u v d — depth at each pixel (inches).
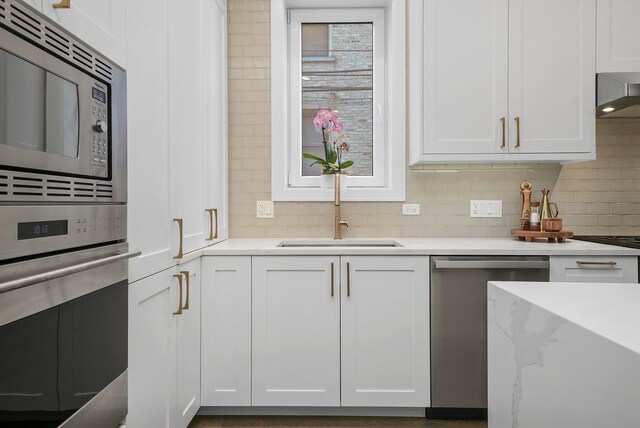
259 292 80.3
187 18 71.3
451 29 88.9
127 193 48.8
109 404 43.5
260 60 102.3
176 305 66.1
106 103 43.2
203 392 80.1
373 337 80.0
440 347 79.7
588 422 28.9
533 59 88.2
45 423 33.1
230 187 103.2
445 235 102.3
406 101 102.3
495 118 88.7
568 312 33.5
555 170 101.4
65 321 35.8
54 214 34.2
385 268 79.9
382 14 107.3
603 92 86.7
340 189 102.3
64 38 35.9
